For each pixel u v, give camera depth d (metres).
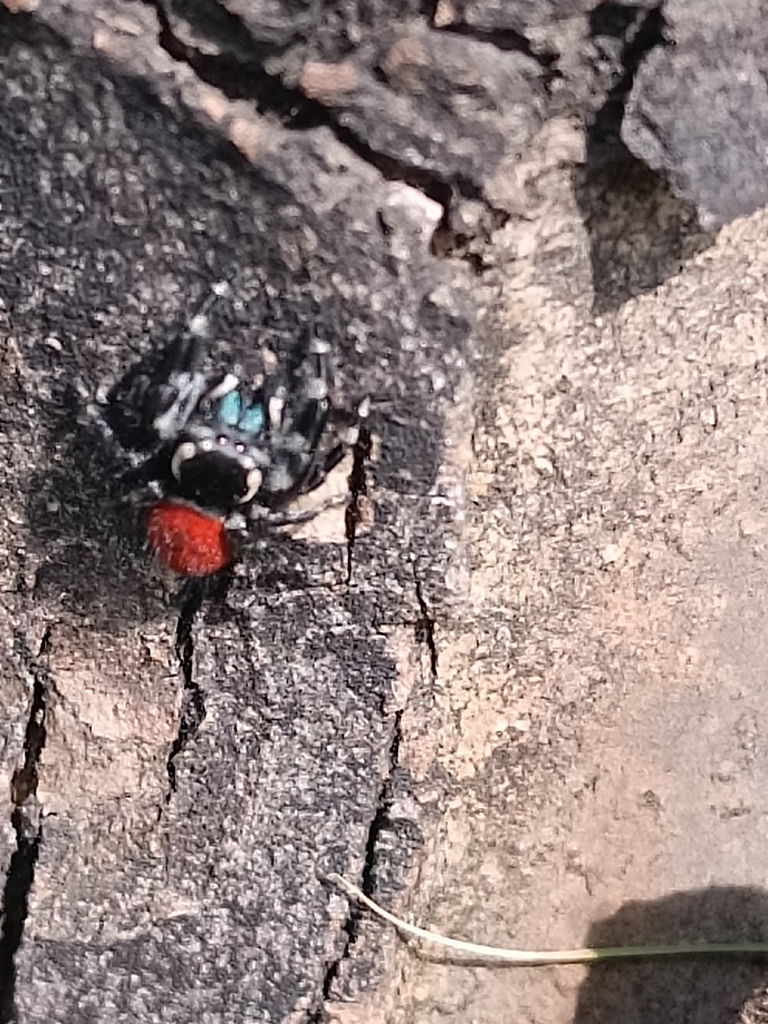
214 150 0.08
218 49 0.08
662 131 0.08
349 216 0.08
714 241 0.08
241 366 0.08
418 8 0.08
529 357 0.08
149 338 0.08
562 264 0.08
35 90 0.08
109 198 0.08
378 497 0.08
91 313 0.08
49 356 0.08
